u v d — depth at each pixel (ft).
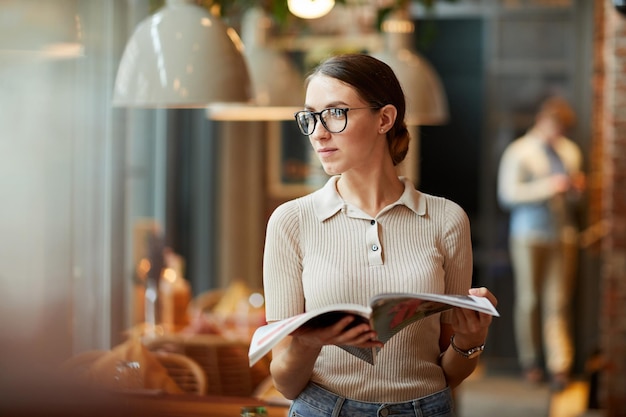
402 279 7.72
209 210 28.50
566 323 31.65
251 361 6.59
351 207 7.91
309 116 7.82
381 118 7.89
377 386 7.78
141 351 12.60
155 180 24.08
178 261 20.03
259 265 30.94
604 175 24.32
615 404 22.79
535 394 30.94
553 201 31.27
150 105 12.52
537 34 33.68
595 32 32.17
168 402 11.26
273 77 19.06
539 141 31.24
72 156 14.01
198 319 17.04
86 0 14.62
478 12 33.99
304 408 7.86
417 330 7.88
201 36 12.33
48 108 9.12
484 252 34.47
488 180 34.27
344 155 7.75
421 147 36.50
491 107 34.14
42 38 7.63
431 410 7.85
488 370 34.42
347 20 30.86
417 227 7.98
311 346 7.36
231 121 29.48
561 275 31.50
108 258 17.40
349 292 7.68
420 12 33.78
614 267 22.70
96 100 15.74
